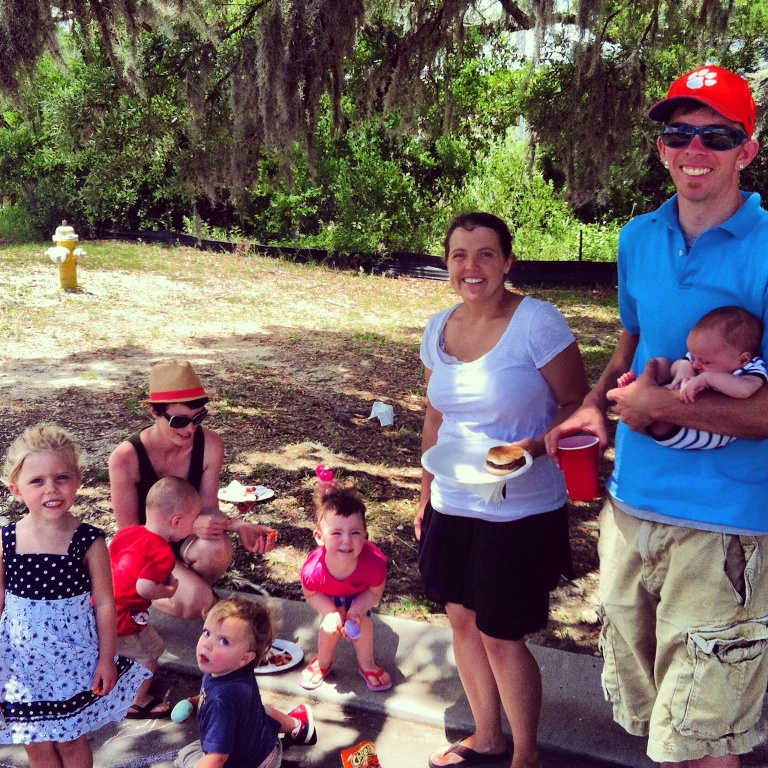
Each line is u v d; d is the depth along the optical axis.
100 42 8.88
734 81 2.38
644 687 2.74
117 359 10.21
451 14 8.32
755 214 2.41
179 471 4.01
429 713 3.55
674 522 2.48
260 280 17.44
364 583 3.68
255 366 10.07
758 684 2.49
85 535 2.96
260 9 7.65
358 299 15.96
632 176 11.82
